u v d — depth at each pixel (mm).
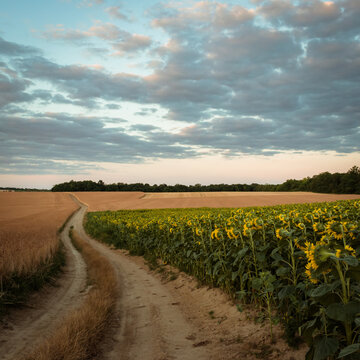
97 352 4938
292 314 4719
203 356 4625
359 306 2818
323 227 4758
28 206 78688
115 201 85562
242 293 5578
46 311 7910
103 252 20047
